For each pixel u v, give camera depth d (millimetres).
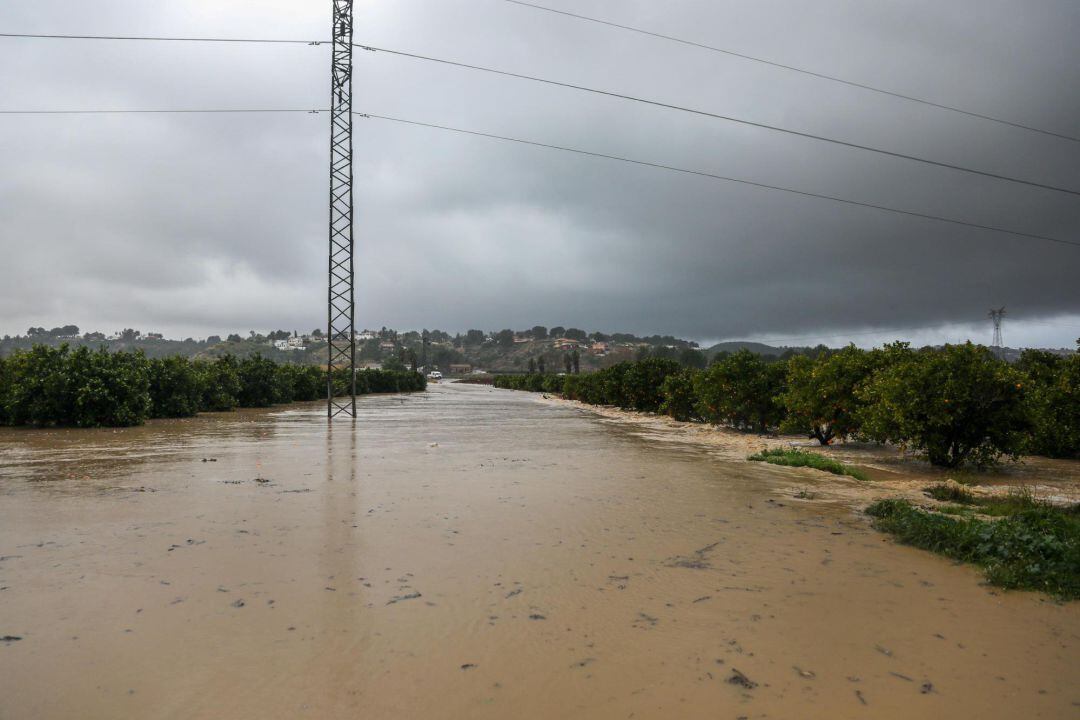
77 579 5074
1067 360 16312
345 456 13234
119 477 10164
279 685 3422
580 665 3723
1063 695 3500
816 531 7176
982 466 13734
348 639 4020
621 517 7664
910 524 7004
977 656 3980
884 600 4949
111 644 3906
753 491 9773
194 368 29141
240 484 9562
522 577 5305
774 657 3895
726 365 22750
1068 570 5520
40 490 8977
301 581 5102
